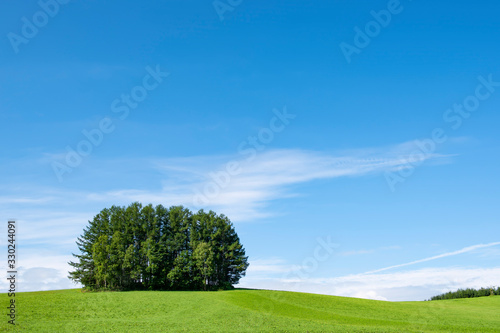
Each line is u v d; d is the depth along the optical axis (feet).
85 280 332.80
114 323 170.60
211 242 367.66
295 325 179.83
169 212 375.04
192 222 376.48
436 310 264.31
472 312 257.75
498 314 252.01
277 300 261.85
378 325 193.57
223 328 165.58
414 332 170.91
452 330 182.60
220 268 367.86
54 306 209.05
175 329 160.25
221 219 381.81
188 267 344.28
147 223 359.46
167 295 263.08
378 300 317.22
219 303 234.79
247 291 299.17
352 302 287.07
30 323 163.43
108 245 326.44
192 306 223.10
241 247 372.17
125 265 320.50
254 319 191.62
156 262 335.88
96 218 362.33
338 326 181.57
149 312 203.92
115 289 325.21
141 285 341.82
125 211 362.74
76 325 162.61
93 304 221.25
